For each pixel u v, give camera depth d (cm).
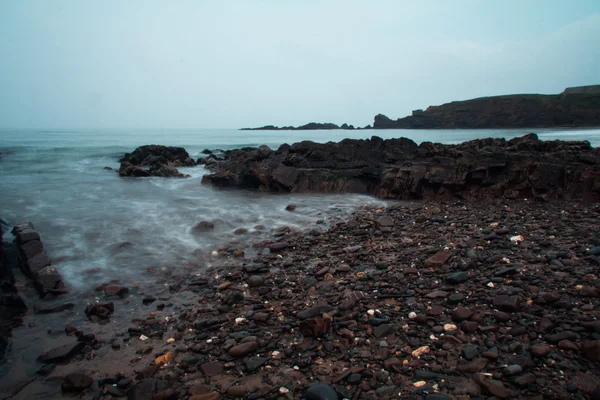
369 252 919
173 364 498
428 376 429
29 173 2672
